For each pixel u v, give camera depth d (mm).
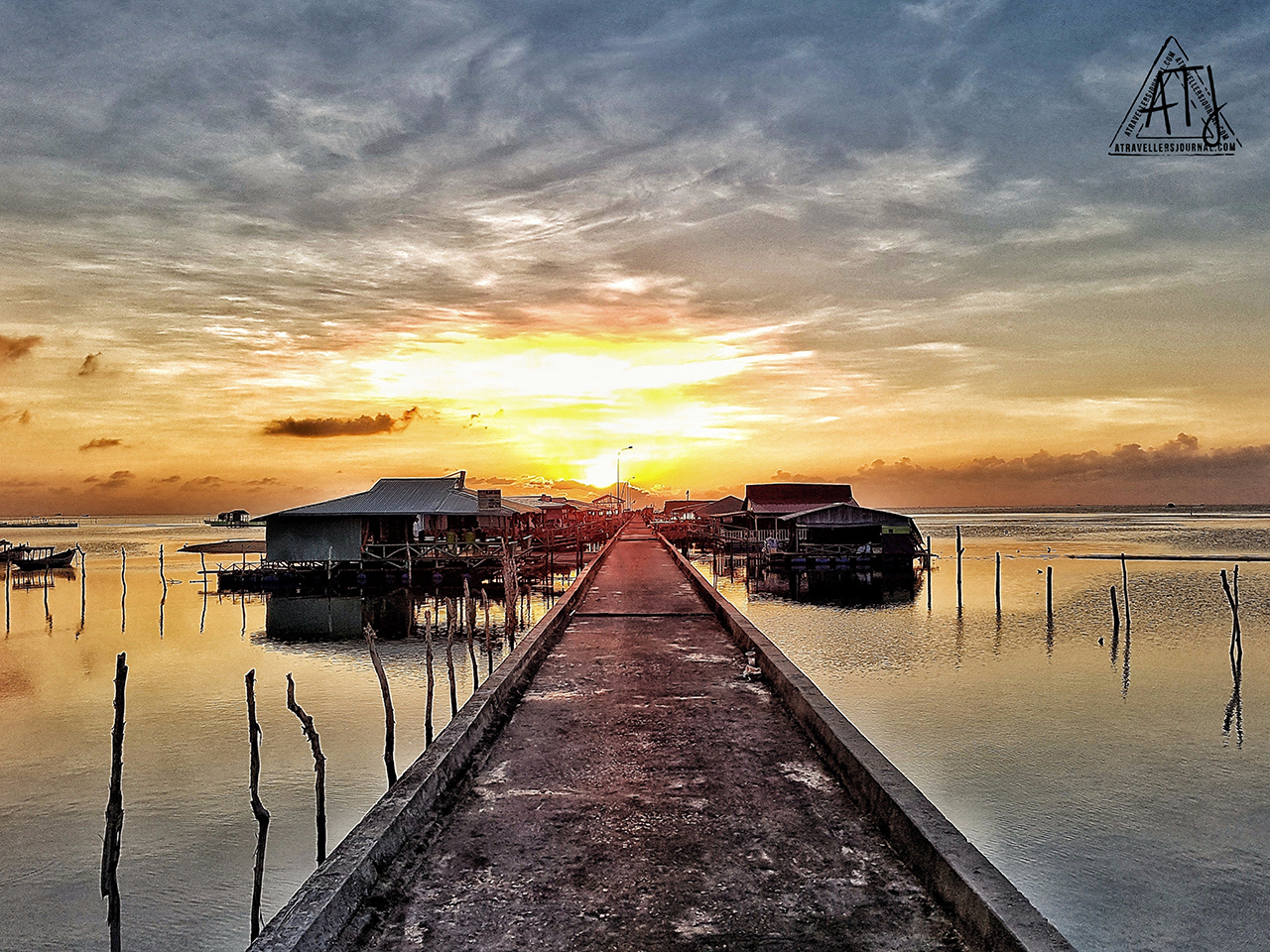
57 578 48906
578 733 8359
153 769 12680
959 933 4348
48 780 12234
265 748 13633
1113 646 24344
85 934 7988
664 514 101125
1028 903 4070
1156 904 8906
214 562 61312
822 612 32125
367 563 38250
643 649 13375
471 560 37844
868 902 4723
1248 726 15641
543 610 31953
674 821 5980
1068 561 54625
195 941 7895
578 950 4227
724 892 4867
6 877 9164
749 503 56438
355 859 4824
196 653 23484
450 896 4840
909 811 5395
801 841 5609
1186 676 20125
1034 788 12273
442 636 26156
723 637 14633
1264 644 24531
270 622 29875
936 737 14906
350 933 4344
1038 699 17750
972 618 30281
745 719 8891
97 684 19172
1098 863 9867
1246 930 8414
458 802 6402
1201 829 10797
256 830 10328
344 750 13438
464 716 8086
